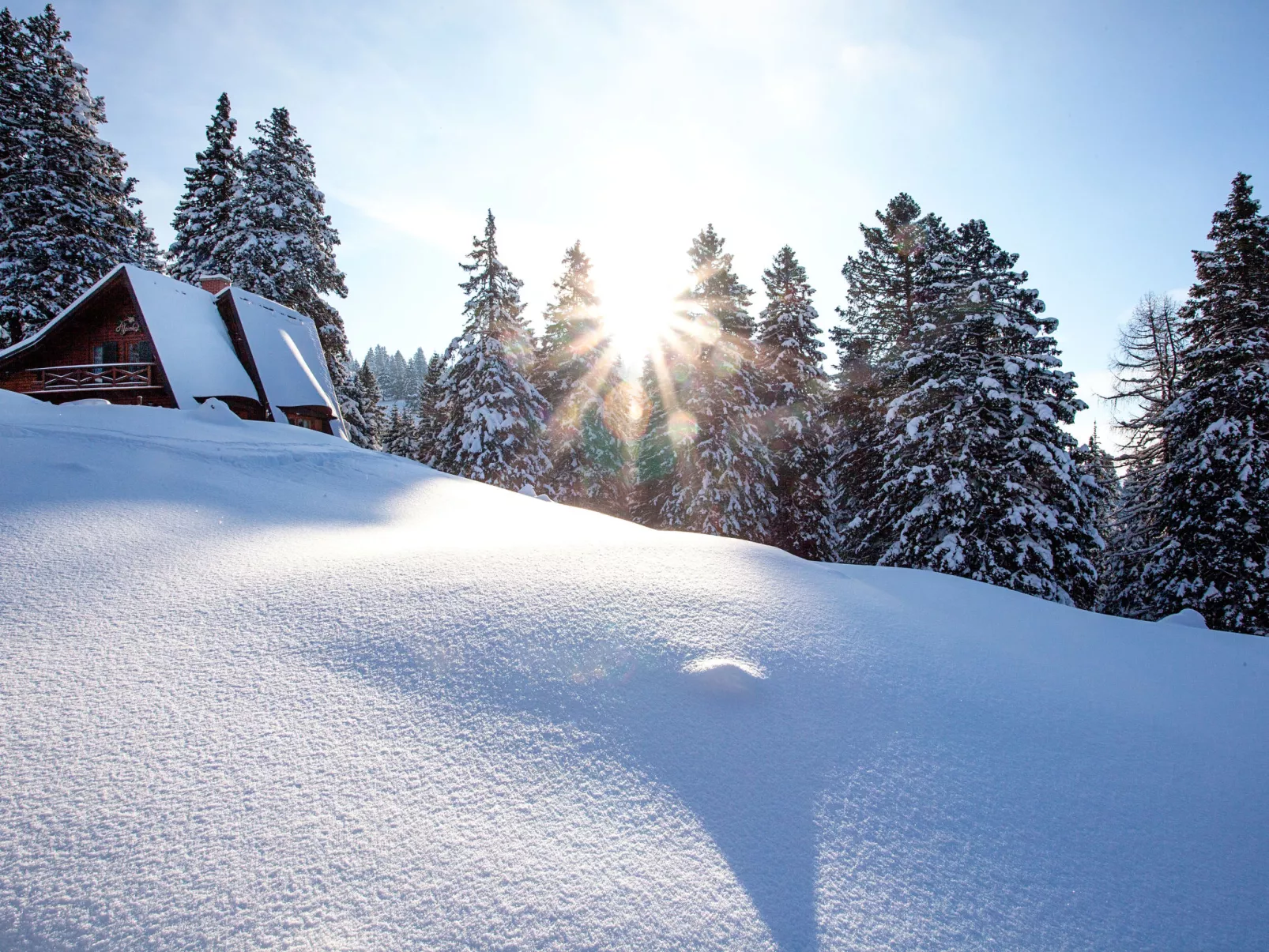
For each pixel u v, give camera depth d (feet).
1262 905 6.86
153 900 5.36
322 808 6.57
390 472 31.32
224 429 31.45
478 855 6.19
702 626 11.89
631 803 7.20
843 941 5.68
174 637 9.71
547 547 16.17
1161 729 11.16
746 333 73.82
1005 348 48.75
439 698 8.80
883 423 52.26
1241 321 50.72
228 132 86.48
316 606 11.23
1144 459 65.77
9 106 66.23
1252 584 45.60
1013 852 7.27
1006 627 16.29
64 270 64.59
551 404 82.12
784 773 8.11
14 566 11.30
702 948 5.42
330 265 85.92
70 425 23.91
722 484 61.46
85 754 6.93
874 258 82.33
